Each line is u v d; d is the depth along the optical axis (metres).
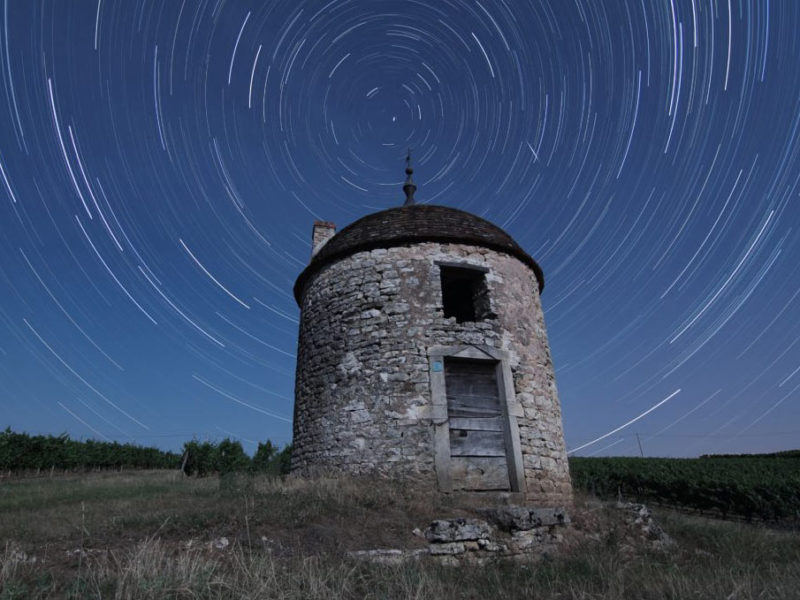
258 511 6.90
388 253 11.16
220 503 7.62
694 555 8.05
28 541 5.70
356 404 10.14
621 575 5.88
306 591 4.70
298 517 6.79
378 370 10.18
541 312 12.41
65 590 4.39
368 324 10.66
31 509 8.62
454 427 9.82
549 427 10.62
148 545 5.37
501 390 10.31
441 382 9.97
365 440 9.76
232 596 4.46
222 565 5.17
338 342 10.93
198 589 4.46
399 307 10.59
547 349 11.95
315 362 11.30
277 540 6.06
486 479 9.62
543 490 9.84
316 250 14.92
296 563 5.36
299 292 13.62
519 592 5.40
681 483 19.52
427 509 7.70
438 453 9.38
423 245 11.20
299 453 11.07
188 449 25.86
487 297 11.12
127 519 6.53
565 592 5.40
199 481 16.39
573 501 10.33
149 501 8.55
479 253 11.45
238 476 9.36
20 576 4.60
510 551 6.94
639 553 7.67
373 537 6.57
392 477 9.24
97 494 11.28
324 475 9.74
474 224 12.08
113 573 4.66
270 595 4.57
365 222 12.39
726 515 17.97
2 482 20.16
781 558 8.29
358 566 5.55
